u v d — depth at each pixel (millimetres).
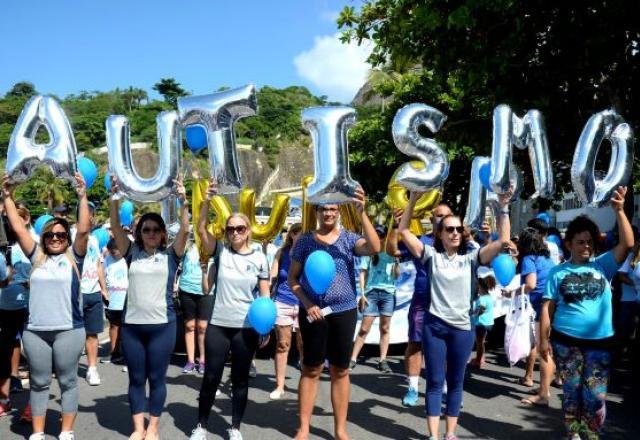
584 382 4184
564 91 9445
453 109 12195
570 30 8641
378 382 6414
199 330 6824
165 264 4422
